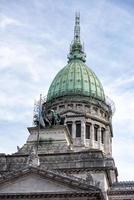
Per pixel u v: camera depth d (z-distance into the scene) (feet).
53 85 405.18
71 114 373.61
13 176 255.29
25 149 308.19
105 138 381.40
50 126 322.34
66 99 386.11
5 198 250.57
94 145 368.27
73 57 428.15
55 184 251.39
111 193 274.77
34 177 254.88
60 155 289.33
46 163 284.41
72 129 367.25
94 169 275.18
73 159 284.41
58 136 315.37
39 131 318.86
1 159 291.58
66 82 398.01
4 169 284.61
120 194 274.16
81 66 411.95
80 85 394.52
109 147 379.76
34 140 315.37
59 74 411.95
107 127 386.73
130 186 284.61
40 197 249.34
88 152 287.28
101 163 277.44
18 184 254.27
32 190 251.39
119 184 287.28
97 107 388.37
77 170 276.62
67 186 249.75
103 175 272.72
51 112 357.61
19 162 288.92
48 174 253.24
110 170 289.33
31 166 256.11
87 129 372.99
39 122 311.47
